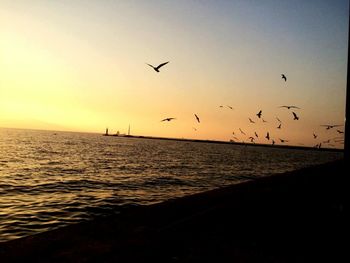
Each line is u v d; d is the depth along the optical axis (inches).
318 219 197.9
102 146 3582.7
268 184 299.1
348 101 120.7
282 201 240.2
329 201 256.5
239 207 203.2
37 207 528.1
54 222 438.0
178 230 147.5
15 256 102.7
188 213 173.9
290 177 358.0
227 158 2630.4
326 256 136.8
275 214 200.7
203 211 180.5
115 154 2287.2
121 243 120.2
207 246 134.5
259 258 129.0
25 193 661.9
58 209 519.8
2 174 951.6
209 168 1560.0
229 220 174.6
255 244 143.7
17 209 506.0
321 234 166.7
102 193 701.3
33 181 840.9
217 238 145.3
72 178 944.3
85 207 543.2
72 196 649.0
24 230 394.3
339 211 218.2
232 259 125.1
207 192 236.4
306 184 323.0
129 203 596.7
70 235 124.6
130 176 1067.3
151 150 3287.4
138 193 724.0
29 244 113.3
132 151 2849.4
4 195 627.2
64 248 111.2
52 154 1940.2
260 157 3230.8
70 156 1860.2
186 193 757.9
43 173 1032.8
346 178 126.1
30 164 1302.9
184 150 3831.2
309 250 142.4
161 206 184.5
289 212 210.1
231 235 151.8
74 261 100.9
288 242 150.7
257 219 183.0
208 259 122.3
